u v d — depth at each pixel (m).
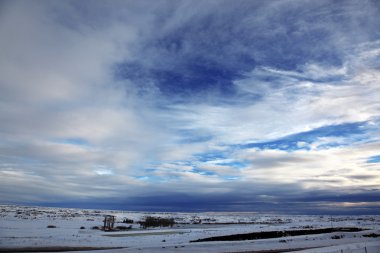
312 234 57.81
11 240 34.56
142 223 73.06
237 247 35.19
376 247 22.56
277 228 73.25
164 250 31.34
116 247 34.47
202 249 32.72
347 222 117.25
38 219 82.06
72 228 58.12
